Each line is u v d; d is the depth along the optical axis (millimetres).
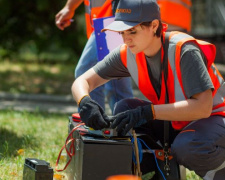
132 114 5660
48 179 5609
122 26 5723
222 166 5973
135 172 5930
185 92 5777
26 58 30266
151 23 5793
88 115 5707
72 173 6164
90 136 5723
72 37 25750
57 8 24531
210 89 5703
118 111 6660
